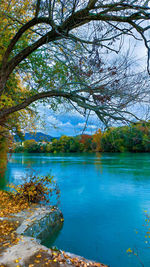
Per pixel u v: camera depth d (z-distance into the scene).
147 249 5.01
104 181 15.12
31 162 32.09
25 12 7.43
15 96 7.96
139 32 3.59
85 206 8.80
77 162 31.38
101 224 6.73
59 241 5.46
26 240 4.31
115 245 5.19
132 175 17.62
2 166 16.91
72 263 3.56
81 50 4.40
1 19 6.64
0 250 3.79
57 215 6.85
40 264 3.38
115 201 9.70
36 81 7.22
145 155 42.12
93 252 4.84
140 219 7.18
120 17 3.81
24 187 7.83
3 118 6.09
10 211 6.15
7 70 5.58
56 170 21.81
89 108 4.10
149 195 10.80
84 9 3.84
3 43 7.21
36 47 5.30
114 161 31.05
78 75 4.02
